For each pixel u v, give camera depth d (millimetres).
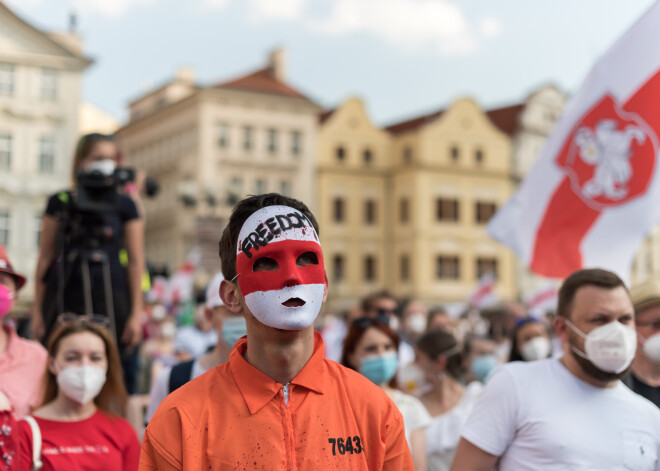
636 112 6473
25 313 7113
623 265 6516
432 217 49531
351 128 50375
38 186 41781
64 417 4305
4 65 41438
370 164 50688
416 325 12258
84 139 5156
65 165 42312
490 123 51625
